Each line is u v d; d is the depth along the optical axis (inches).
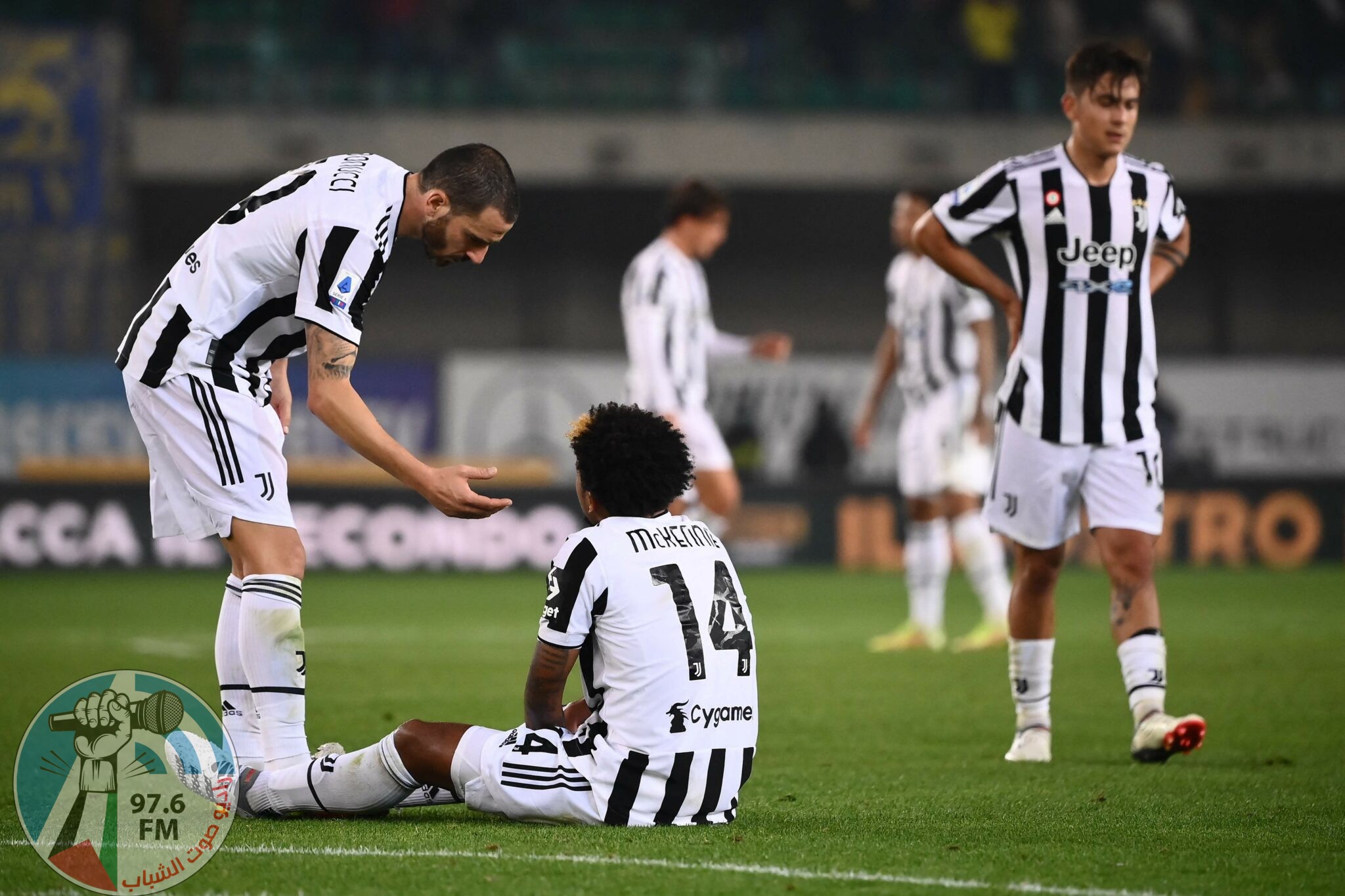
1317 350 3257.9
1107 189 700.0
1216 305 3255.4
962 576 2329.0
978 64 3110.2
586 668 522.9
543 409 2689.5
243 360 574.6
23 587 1988.2
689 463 522.0
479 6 3218.5
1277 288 3253.0
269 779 536.4
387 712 872.3
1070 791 628.1
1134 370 705.0
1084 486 709.3
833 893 426.6
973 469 1283.2
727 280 3238.2
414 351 3201.3
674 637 506.9
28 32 2775.6
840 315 3255.4
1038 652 728.3
